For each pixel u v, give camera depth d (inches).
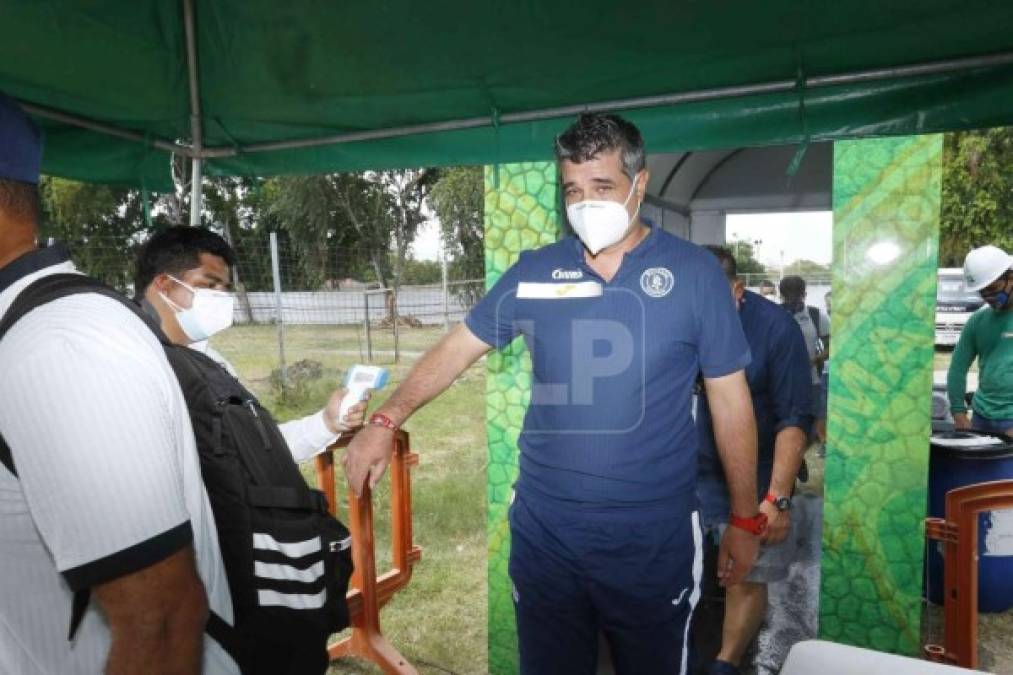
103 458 29.7
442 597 152.0
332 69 86.7
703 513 106.0
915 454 105.0
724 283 64.5
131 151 99.0
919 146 101.1
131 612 30.8
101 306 33.1
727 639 105.6
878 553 107.9
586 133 61.2
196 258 68.5
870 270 104.7
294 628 52.4
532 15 75.9
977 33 66.6
